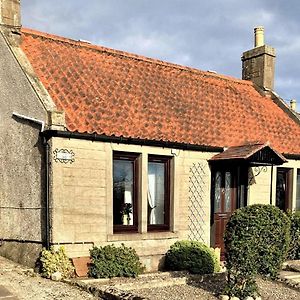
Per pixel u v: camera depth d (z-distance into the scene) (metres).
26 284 8.04
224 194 12.03
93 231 9.34
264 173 12.79
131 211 10.16
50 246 8.83
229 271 8.13
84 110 10.01
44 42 11.66
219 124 12.59
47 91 9.76
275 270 8.37
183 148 10.80
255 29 16.97
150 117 11.12
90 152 9.33
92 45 12.74
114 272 9.02
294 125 15.08
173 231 10.66
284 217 8.28
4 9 10.60
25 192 9.65
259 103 15.36
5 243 10.32
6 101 10.22
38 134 9.24
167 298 7.86
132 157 10.14
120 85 11.74
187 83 13.90
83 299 7.27
